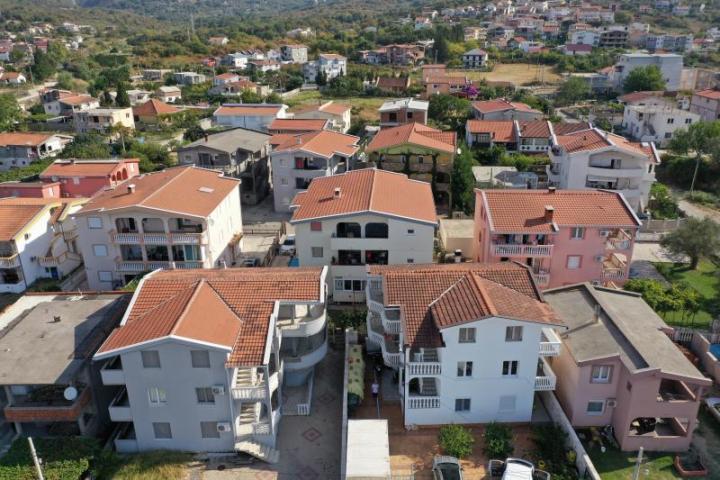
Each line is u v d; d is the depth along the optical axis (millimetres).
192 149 76625
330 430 37219
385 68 197875
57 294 46156
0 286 56750
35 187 73062
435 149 74500
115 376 34062
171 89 165750
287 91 170250
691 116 103000
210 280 38406
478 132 96688
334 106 117938
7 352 36000
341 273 50594
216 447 35438
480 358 34875
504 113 110688
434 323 35031
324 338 40594
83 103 143500
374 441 32750
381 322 40031
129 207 51375
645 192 70125
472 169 77312
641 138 107062
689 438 34562
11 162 106500
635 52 197625
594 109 130375
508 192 51938
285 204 76125
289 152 73125
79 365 34750
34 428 36719
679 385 35719
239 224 64188
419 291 36969
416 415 36438
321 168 74438
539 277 49188
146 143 110938
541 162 87500
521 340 34531
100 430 37188
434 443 35688
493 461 32969
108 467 34062
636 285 48344
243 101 148500
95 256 54375
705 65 187500
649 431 35438
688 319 48844
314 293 37500
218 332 33594
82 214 52500
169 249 53062
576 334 37375
